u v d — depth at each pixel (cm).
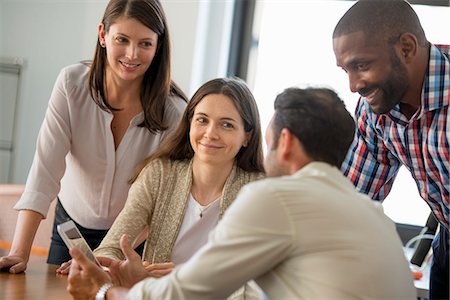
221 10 459
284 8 443
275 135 171
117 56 262
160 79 279
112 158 286
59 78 283
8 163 480
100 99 279
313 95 169
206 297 159
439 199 247
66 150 282
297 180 162
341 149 170
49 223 357
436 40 394
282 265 158
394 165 264
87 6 462
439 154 234
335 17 432
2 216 355
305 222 155
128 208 250
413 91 227
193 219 248
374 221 162
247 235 155
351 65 216
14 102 479
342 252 154
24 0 473
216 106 242
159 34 267
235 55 465
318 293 152
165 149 259
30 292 213
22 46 476
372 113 250
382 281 156
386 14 214
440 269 266
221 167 249
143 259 250
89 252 214
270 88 446
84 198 295
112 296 189
